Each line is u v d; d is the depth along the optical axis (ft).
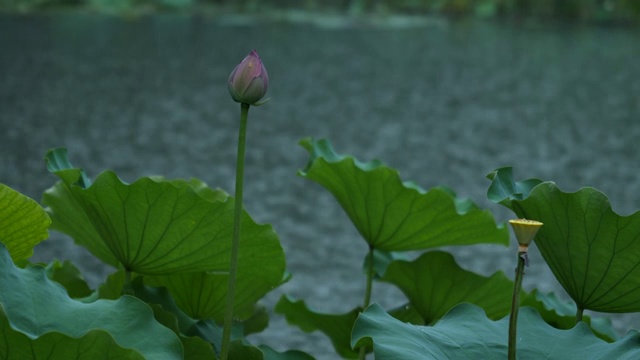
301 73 80.48
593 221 4.72
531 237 3.62
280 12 133.69
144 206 5.02
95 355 3.66
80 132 51.67
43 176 39.42
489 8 143.02
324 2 140.46
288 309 6.56
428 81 78.48
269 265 5.23
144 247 5.17
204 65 82.38
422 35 113.70
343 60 89.71
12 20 107.45
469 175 44.55
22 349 3.64
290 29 115.34
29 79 69.82
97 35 98.68
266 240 5.10
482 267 27.30
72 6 122.31
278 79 76.69
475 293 6.22
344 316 6.48
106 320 4.09
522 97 71.82
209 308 5.79
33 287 4.12
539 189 4.80
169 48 92.12
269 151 48.19
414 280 6.30
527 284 25.84
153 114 58.80
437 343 4.35
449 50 99.50
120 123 55.11
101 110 59.26
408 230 6.27
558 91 75.25
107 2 124.36
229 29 111.86
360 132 55.88
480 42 107.65
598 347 4.49
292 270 26.91
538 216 4.86
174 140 50.55
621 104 69.56
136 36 100.17
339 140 53.31
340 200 6.45
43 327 3.99
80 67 77.20
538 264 27.48
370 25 124.16
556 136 56.24
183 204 5.00
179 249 5.16
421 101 68.59
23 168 40.86
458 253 28.35
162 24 113.70
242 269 5.29
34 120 54.49
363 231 6.42
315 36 108.68
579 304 5.00
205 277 5.67
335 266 27.55
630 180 44.39
